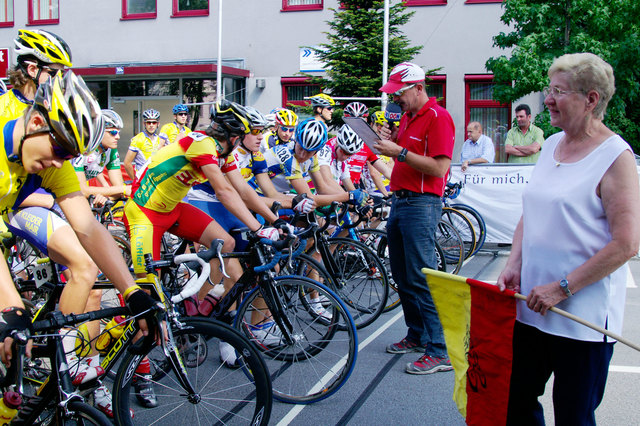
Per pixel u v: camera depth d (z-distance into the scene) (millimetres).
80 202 2572
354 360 3492
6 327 2070
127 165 8922
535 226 2340
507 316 2379
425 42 13938
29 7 16656
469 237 7535
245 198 3971
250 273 3709
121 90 15875
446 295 2619
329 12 14617
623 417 3230
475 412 2512
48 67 2998
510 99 10602
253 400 3320
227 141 3689
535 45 10125
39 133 2193
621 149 2152
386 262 5863
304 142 4598
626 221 2098
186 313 3658
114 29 16078
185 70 14242
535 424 2477
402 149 3873
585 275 2154
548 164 2365
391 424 3211
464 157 8781
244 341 2771
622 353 4246
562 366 2275
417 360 4016
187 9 15617
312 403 3496
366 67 11648
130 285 2445
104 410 3051
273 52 15047
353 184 6527
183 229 3910
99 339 3238
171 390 3352
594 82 2174
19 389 2092
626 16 9859
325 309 3883
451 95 13914
